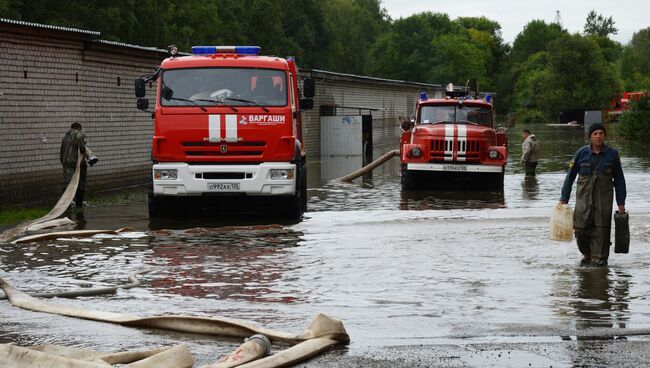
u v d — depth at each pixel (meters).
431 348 6.97
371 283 9.86
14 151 18.64
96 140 22.47
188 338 7.46
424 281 9.95
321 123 42.25
